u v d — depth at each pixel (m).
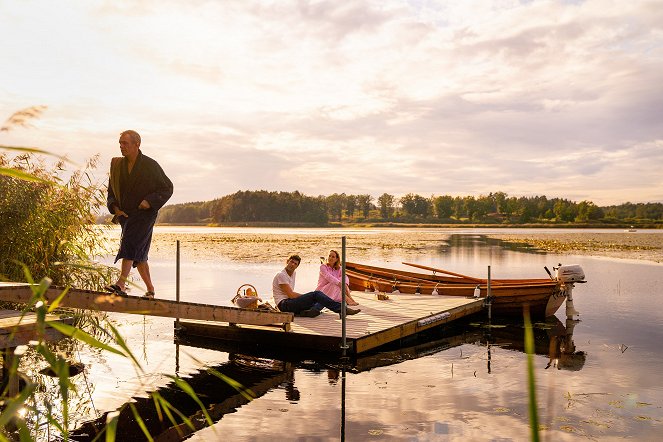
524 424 5.65
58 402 6.04
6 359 4.65
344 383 7.29
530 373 1.31
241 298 9.86
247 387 7.05
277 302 10.75
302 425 5.61
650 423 5.68
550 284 12.57
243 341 9.56
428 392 6.87
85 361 8.07
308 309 10.58
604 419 5.80
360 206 187.62
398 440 5.19
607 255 31.33
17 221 9.52
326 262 11.61
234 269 22.34
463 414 5.97
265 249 36.41
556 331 11.35
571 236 66.06
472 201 180.88
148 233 6.00
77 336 2.04
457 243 46.62
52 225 9.95
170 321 11.76
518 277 20.12
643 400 6.47
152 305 6.11
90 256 11.30
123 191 5.91
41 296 1.97
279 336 9.22
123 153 5.90
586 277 20.33
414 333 10.34
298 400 6.51
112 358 8.32
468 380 7.46
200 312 6.97
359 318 10.47
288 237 58.91
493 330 11.70
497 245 43.06
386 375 7.75
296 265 10.85
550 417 5.87
